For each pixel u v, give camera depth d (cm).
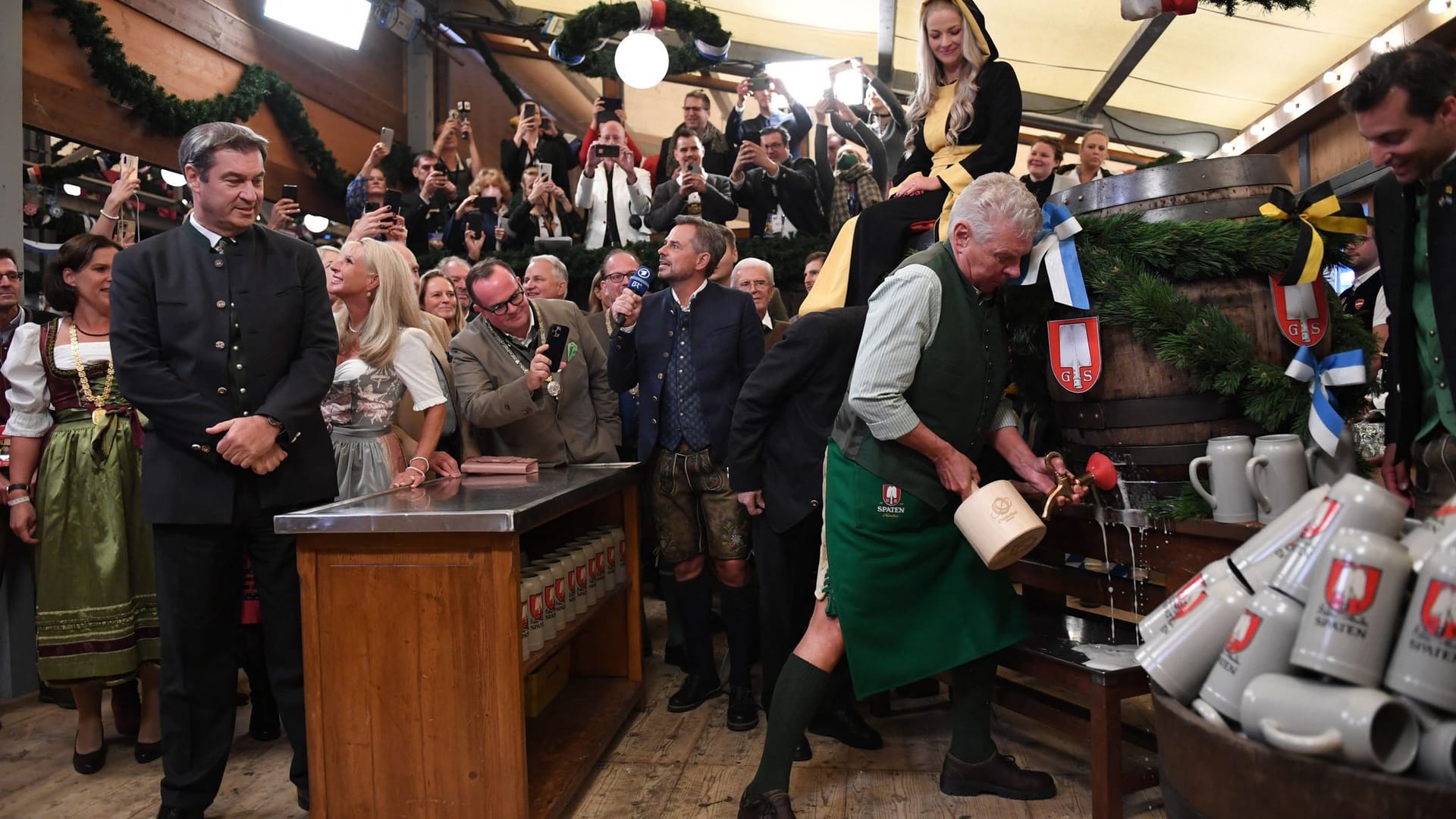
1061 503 217
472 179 705
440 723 224
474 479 296
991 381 231
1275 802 121
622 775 269
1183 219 221
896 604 229
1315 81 574
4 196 391
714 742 292
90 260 308
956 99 277
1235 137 734
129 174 410
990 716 277
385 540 225
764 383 269
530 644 247
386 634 225
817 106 473
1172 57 592
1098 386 226
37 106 498
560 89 1091
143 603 302
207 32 623
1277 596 134
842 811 243
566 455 343
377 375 296
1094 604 252
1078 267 222
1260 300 217
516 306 328
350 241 300
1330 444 201
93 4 518
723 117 1077
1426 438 202
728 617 306
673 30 672
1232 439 206
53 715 354
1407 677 117
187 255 236
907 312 217
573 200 674
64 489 295
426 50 891
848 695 288
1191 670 145
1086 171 510
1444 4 445
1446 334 185
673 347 313
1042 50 638
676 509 315
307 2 514
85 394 302
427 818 225
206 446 230
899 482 224
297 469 244
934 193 282
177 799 236
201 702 238
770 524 273
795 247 485
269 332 240
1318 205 213
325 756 228
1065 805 242
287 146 706
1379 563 122
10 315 370
